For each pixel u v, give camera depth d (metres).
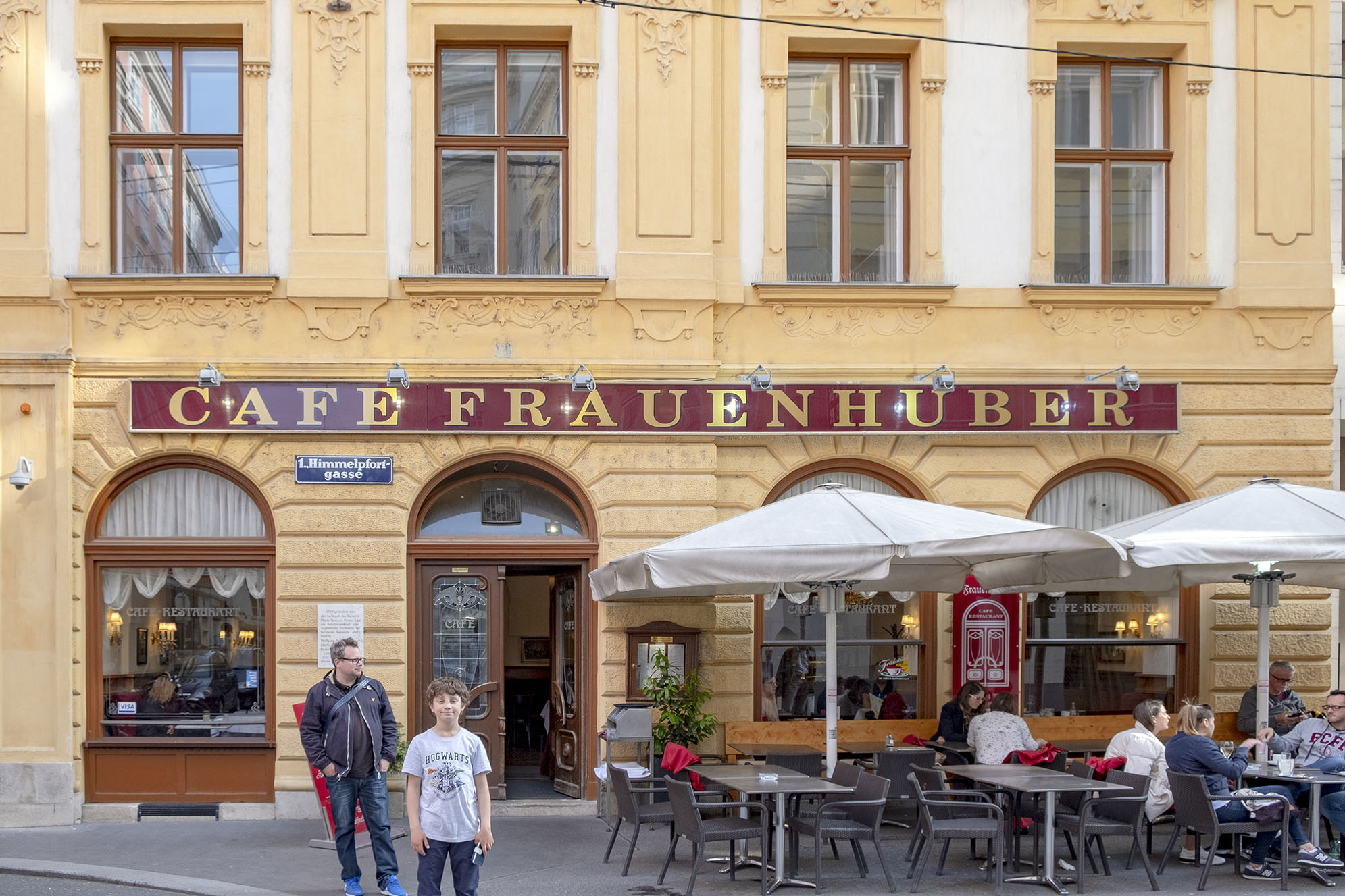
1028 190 13.62
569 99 13.28
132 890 9.53
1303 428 13.65
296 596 12.67
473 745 7.51
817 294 13.25
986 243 13.55
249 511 12.92
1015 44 13.66
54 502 12.43
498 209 13.31
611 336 12.98
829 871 9.94
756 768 10.31
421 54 12.98
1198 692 13.70
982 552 9.23
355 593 12.69
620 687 12.79
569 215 13.24
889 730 13.28
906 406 13.16
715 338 13.26
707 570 9.30
